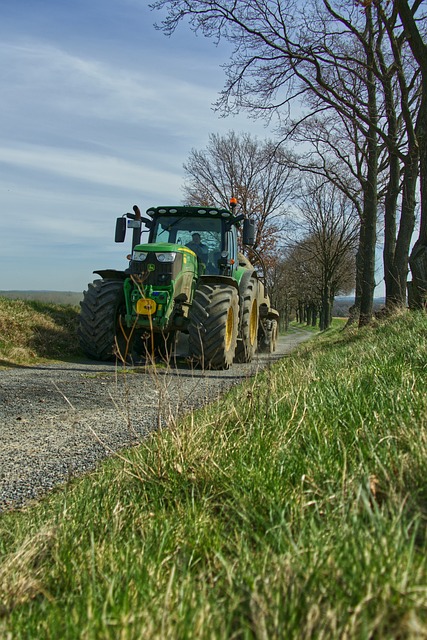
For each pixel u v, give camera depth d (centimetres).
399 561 162
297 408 359
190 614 155
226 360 1042
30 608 178
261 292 1497
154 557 202
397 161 1538
